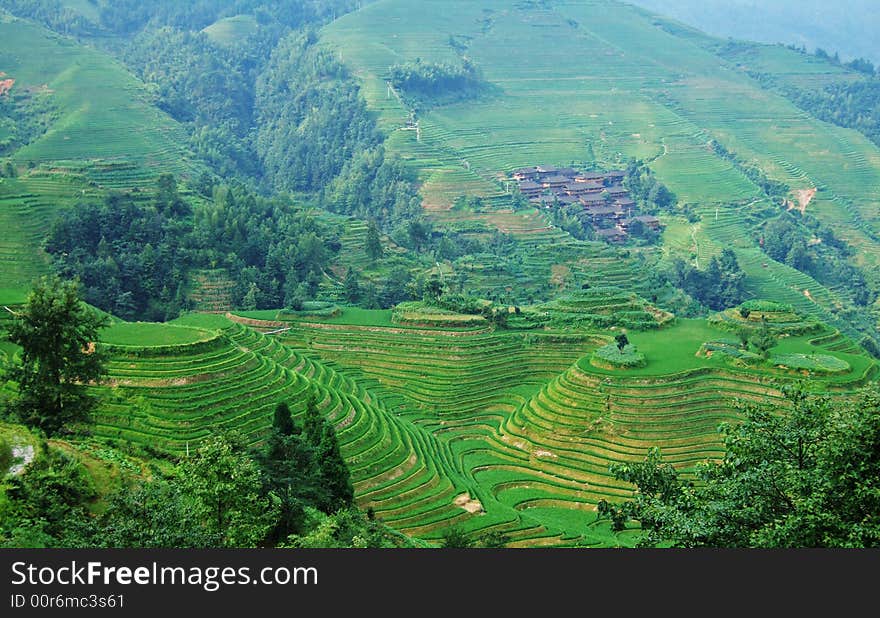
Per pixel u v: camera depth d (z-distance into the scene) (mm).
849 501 40281
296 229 173500
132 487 51531
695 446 95000
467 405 110688
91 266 145750
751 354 107062
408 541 65375
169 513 42875
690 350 114000
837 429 40844
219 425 80500
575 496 89125
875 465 39906
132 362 86625
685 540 43250
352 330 128000
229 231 163625
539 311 134250
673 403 100062
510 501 87625
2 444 48062
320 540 47406
